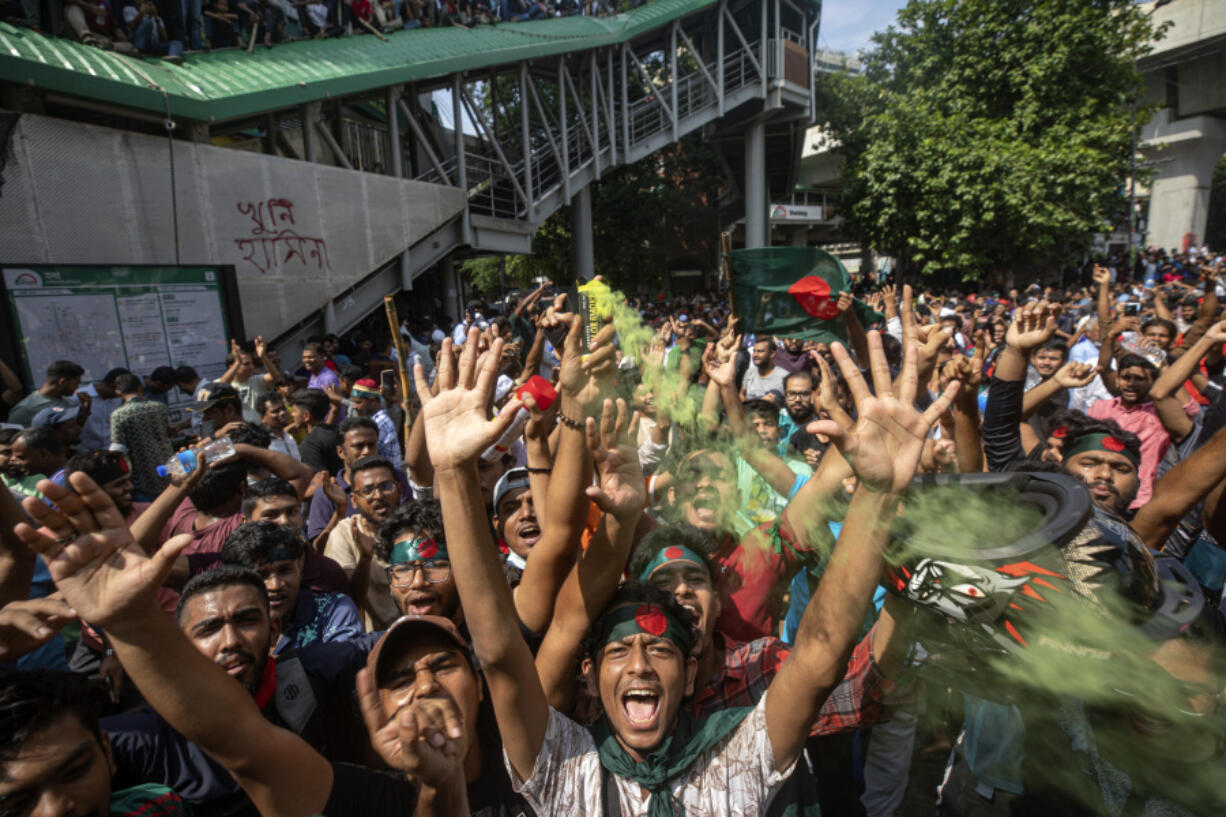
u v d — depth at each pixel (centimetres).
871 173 1814
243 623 169
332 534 311
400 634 149
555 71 1495
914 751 272
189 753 148
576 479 154
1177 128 3066
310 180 981
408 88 1212
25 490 330
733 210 2634
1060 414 260
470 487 127
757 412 299
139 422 390
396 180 1116
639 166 2209
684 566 179
